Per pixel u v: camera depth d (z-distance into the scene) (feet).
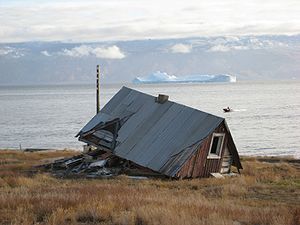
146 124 107.76
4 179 84.02
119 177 94.58
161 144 100.48
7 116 433.89
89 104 593.83
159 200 57.31
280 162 138.62
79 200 54.54
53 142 251.39
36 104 633.61
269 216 47.24
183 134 100.73
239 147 223.30
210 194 73.41
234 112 424.05
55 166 109.09
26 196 58.44
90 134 111.65
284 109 452.76
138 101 116.88
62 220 44.70
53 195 59.62
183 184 85.97
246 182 86.28
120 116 113.80
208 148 98.43
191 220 43.09
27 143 249.14
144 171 98.89
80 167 104.47
